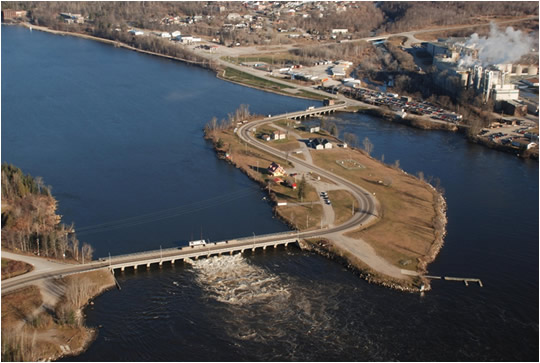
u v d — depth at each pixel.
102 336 188.75
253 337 189.75
